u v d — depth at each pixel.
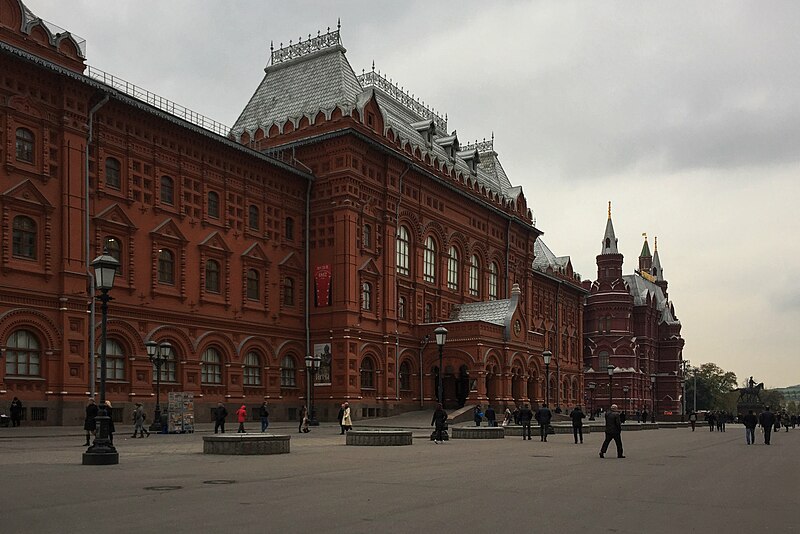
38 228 40.44
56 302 40.88
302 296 59.28
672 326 148.75
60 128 41.72
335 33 65.19
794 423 100.00
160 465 21.72
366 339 59.47
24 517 12.26
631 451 32.72
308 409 52.09
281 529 11.40
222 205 52.72
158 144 48.06
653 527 12.38
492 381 66.50
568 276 105.69
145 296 46.44
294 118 60.47
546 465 23.80
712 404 195.38
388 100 71.88
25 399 39.09
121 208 45.34
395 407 62.22
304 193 59.91
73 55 42.50
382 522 12.16
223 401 51.62
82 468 20.48
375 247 61.34
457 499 15.07
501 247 80.62
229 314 52.56
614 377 126.62
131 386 45.06
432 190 68.81
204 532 11.07
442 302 69.88
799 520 13.48
